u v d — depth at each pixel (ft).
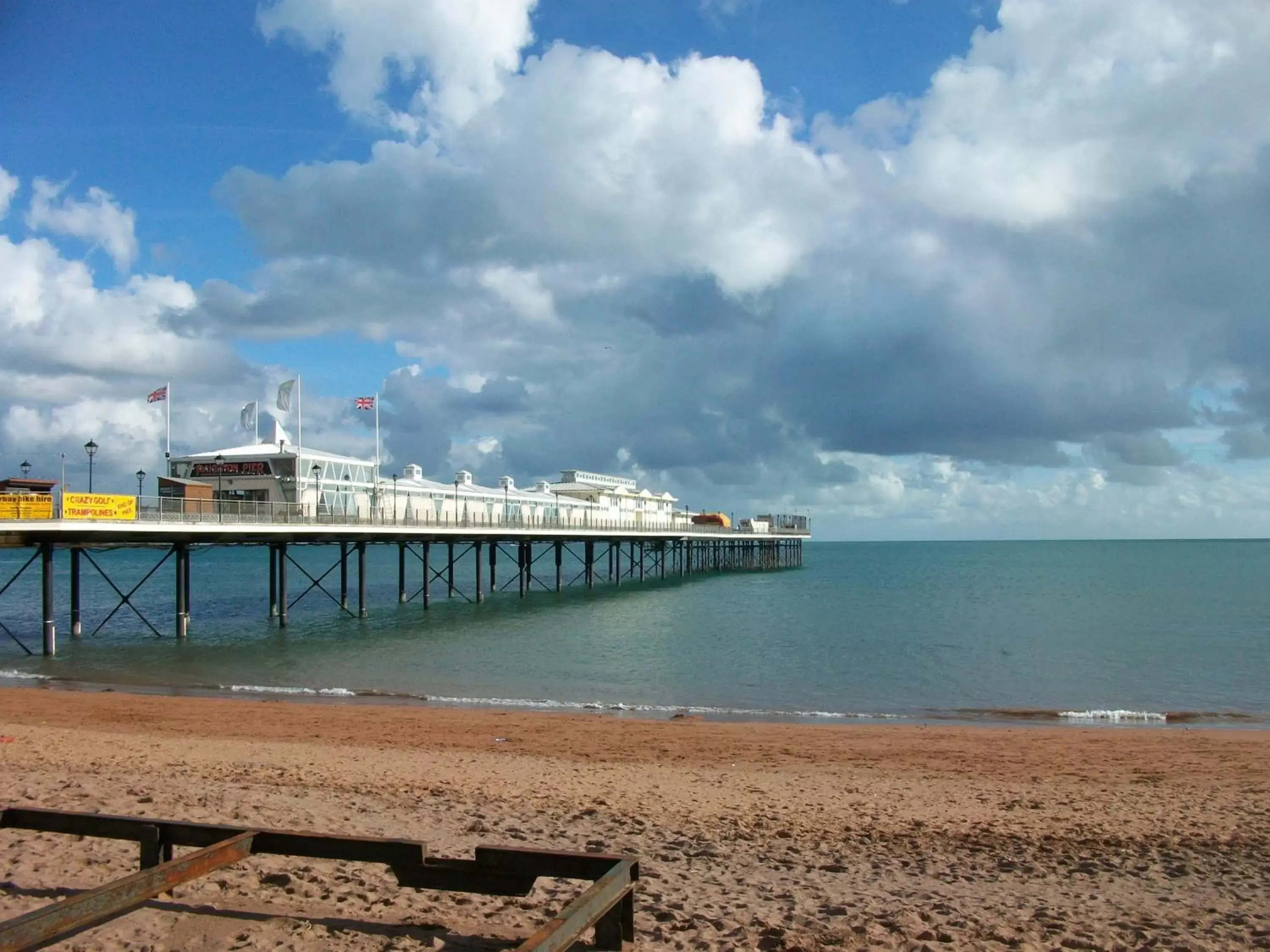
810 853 32.45
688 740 62.18
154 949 19.60
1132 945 22.93
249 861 26.02
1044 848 34.19
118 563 397.39
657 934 22.17
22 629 138.92
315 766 48.01
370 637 132.57
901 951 21.93
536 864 20.08
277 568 184.65
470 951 20.01
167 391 166.09
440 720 68.74
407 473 226.38
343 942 20.24
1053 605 204.33
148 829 22.02
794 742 61.93
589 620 162.50
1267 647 130.21
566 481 338.13
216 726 64.69
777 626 156.25
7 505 97.96
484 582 282.36
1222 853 33.65
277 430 186.50
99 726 63.52
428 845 30.58
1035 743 62.59
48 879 23.80
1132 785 48.93
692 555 356.79
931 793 45.75
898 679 101.35
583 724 67.82
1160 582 299.17
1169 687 97.55
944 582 301.43
